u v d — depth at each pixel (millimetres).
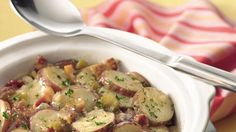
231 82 451
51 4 578
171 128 515
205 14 703
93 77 545
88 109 510
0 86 544
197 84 492
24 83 542
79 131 478
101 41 567
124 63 562
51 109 501
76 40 569
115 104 514
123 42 528
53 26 567
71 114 493
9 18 691
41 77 535
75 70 559
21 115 503
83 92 518
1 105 505
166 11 722
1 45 555
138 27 681
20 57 552
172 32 677
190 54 648
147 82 547
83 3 730
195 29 686
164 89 534
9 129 495
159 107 516
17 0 579
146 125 498
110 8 716
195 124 456
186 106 490
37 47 562
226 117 614
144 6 714
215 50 647
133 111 514
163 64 503
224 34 675
